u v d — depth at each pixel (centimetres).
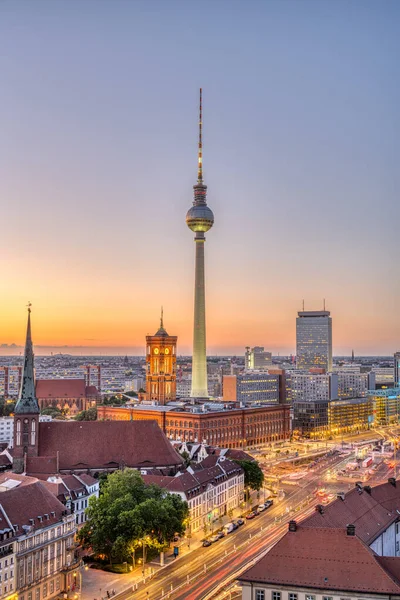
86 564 16975
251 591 11581
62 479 19988
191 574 15950
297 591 11331
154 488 18462
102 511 16950
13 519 14300
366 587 11019
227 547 18138
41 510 15175
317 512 13338
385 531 14475
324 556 11612
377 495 16062
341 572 11325
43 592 14538
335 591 11106
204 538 19212
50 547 14875
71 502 19288
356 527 13662
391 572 11550
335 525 13150
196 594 14562
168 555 17575
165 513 16825
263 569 11656
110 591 15000
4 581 13438
